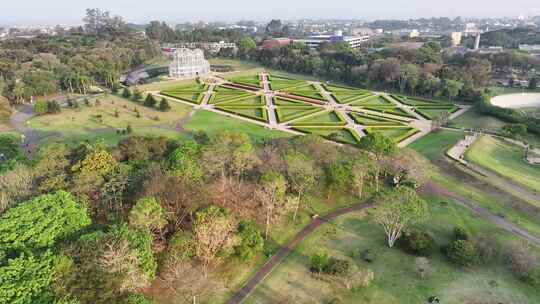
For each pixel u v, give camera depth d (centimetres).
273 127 15112
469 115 17675
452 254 6962
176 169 7762
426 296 6225
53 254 4975
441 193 9844
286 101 19375
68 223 5816
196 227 6369
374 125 15288
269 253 7225
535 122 15288
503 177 10250
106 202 7250
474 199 9525
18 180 7212
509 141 13788
